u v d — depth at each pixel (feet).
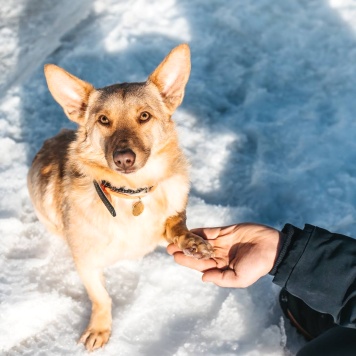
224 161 5.31
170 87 3.97
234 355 4.03
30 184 4.66
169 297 4.38
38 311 4.27
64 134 4.69
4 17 6.57
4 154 5.32
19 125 5.56
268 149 5.33
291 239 3.61
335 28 6.28
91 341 4.11
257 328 4.21
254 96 5.75
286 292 4.19
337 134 5.38
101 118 3.80
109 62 6.13
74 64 6.09
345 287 3.46
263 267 3.76
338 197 4.96
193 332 4.19
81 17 6.57
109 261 4.01
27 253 4.68
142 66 6.08
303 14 6.42
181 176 3.99
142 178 3.84
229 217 4.87
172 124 3.97
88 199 3.87
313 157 5.24
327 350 3.48
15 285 4.39
